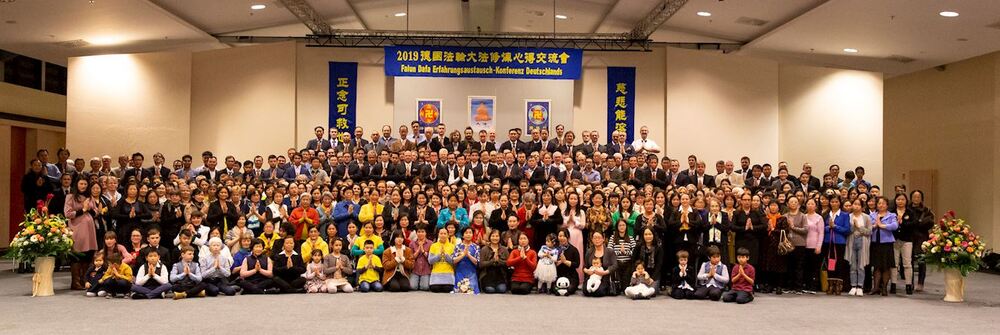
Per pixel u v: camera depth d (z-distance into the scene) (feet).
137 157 47.96
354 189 41.37
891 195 69.92
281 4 52.70
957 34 51.06
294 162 49.44
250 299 33.37
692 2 51.01
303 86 59.26
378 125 59.52
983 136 57.82
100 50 60.85
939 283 43.21
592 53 60.34
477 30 64.23
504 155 48.98
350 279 37.68
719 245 37.09
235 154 58.95
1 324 26.48
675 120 59.72
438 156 48.26
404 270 37.24
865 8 46.14
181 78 57.93
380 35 59.00
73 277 37.19
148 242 35.06
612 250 36.37
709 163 60.03
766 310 31.32
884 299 35.86
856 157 61.05
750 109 60.59
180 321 27.12
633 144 54.90
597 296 35.40
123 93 57.11
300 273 36.19
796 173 61.57
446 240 37.29
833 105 61.26
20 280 40.81
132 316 28.27
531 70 58.59
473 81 58.80
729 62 60.44
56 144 68.18
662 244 37.19
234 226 38.93
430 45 58.49
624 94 60.34
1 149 60.85
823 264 38.40
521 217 38.86
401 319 27.86
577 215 38.63
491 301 33.37
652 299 34.68
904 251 39.11
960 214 60.29
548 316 28.96
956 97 61.05
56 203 43.39
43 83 65.57
